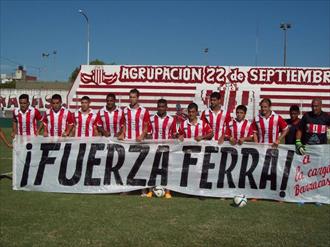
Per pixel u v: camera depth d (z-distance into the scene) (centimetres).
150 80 2277
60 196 721
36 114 841
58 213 600
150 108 2256
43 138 764
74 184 755
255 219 582
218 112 777
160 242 479
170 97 2242
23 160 767
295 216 606
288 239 495
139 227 535
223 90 2211
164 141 746
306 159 712
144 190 751
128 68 2289
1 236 495
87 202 675
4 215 587
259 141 768
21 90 2984
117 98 2256
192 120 764
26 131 838
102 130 827
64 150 761
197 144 740
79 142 760
